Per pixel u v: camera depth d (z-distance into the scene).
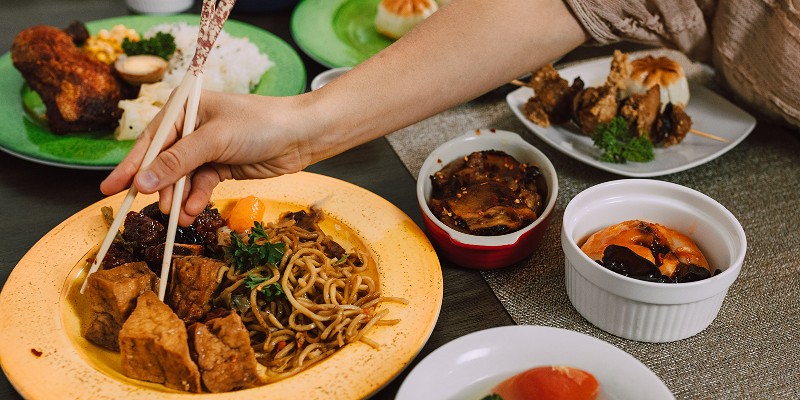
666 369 0.55
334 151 0.63
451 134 0.77
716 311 0.57
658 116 0.73
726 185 0.71
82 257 0.60
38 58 0.73
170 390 0.52
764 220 0.67
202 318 0.57
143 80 0.78
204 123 0.59
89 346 0.56
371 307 0.57
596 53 0.89
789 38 0.68
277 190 0.67
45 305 0.56
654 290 0.53
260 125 0.58
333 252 0.61
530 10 0.65
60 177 0.71
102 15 0.98
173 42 0.83
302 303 0.58
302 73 0.82
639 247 0.57
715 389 0.54
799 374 0.55
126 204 0.55
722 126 0.76
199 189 0.60
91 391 0.51
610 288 0.54
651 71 0.75
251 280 0.57
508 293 0.61
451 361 0.49
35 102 0.78
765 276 0.62
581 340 0.50
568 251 0.57
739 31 0.70
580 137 0.76
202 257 0.58
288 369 0.56
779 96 0.71
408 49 0.62
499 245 0.60
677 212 0.60
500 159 0.67
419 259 0.60
